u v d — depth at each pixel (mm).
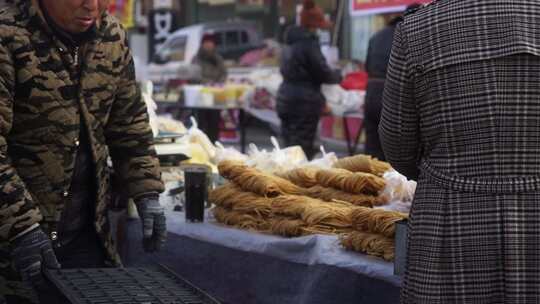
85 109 3051
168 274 2791
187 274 3977
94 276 2748
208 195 4180
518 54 2441
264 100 11531
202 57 13680
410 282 2533
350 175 3855
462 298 2457
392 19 7449
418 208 2547
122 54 3148
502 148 2453
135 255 4148
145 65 14844
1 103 2895
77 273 2775
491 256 2438
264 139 13719
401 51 2590
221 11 17641
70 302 2508
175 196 4457
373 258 3303
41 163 3020
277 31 16562
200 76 13508
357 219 3422
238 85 12070
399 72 2586
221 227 3949
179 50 15977
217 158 4863
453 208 2467
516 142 2449
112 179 3695
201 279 3926
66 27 2967
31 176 3023
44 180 3033
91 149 3100
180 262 4012
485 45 2469
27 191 2885
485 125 2459
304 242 3469
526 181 2434
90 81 3053
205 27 16156
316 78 8867
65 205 3096
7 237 2832
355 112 9375
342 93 9422
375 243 3299
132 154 3283
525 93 2447
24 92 2955
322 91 9422
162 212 3266
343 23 12570
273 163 4469
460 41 2496
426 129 2562
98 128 3119
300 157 4656
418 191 2570
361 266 3207
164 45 16234
